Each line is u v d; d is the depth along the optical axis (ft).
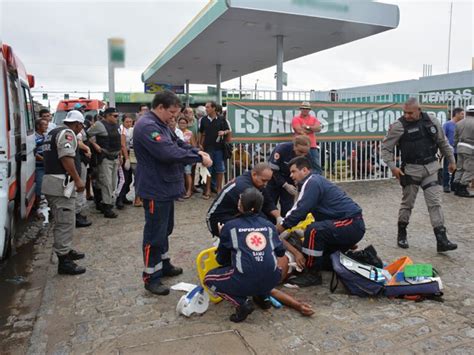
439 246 16.60
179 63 51.80
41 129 24.47
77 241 18.83
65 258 14.93
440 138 16.90
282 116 30.58
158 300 12.73
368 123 34.17
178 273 14.76
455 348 9.89
